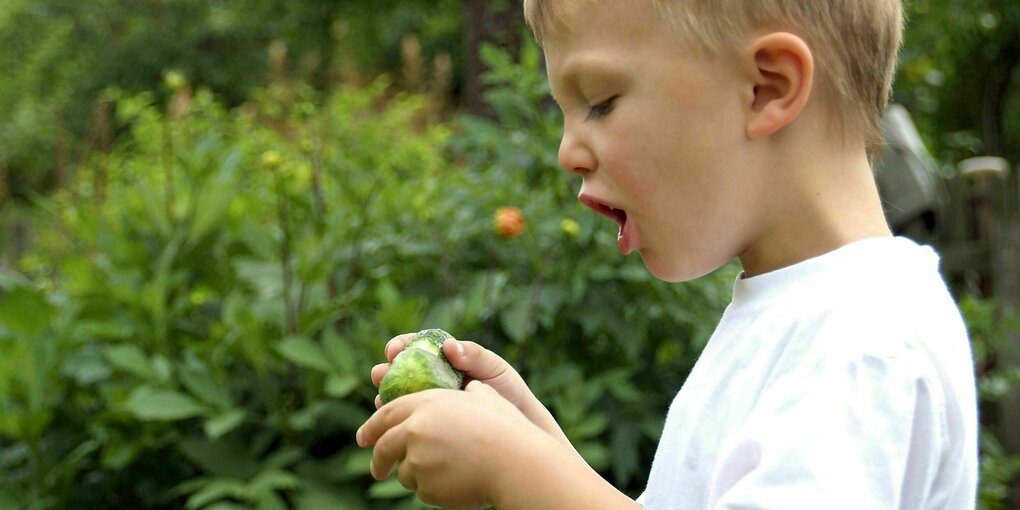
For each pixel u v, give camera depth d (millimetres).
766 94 1206
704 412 1257
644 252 1269
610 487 1143
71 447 3434
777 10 1201
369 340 3230
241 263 3531
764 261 1266
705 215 1220
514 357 3311
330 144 5004
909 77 9102
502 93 3680
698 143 1205
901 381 1091
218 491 2990
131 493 3445
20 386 3303
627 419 3283
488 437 1155
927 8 9953
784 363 1171
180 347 3535
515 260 3535
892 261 1205
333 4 16531
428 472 1164
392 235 3561
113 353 3182
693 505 1239
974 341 4449
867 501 1031
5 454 3471
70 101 16594
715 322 3418
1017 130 11328
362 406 3350
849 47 1246
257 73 17422
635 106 1216
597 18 1233
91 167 6156
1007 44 10836
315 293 3465
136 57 17266
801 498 1029
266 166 3334
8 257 6871
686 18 1194
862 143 1279
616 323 3283
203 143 4055
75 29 17797
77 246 4695
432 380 1311
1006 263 5164
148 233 3742
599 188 1260
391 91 10336
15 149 13133
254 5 17781
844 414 1072
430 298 3535
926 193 5000
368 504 3154
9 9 18031
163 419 3240
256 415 3357
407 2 16328
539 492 1123
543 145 3561
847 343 1121
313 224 3643
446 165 4809
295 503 3127
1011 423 4977
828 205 1232
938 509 1152
